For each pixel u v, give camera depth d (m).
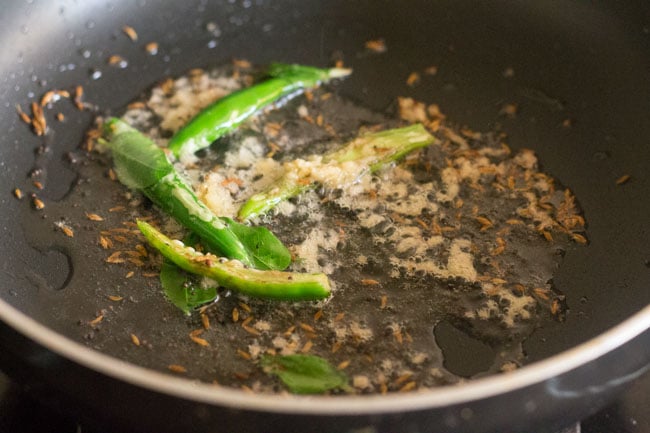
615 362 0.21
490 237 0.27
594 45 0.31
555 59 0.31
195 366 0.24
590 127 0.30
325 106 0.31
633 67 0.30
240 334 0.25
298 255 0.26
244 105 0.30
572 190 0.28
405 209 0.27
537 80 0.31
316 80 0.31
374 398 0.20
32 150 0.29
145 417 0.20
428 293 0.26
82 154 0.29
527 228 0.27
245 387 0.23
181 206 0.27
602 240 0.27
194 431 0.20
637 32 0.30
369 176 0.28
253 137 0.29
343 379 0.24
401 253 0.26
